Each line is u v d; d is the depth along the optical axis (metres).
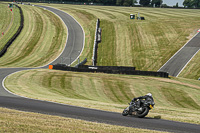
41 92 35.94
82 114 15.35
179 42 89.69
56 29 109.62
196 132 12.05
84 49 90.06
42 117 12.80
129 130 10.98
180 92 42.03
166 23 113.06
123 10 162.88
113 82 47.66
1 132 8.87
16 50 87.31
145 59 78.06
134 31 103.75
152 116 16.39
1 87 36.88
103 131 10.34
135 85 45.78
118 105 23.80
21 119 11.55
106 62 78.50
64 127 10.53
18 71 57.75
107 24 115.69
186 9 176.50
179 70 66.88
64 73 56.12
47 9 151.50
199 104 35.84
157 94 40.53
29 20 118.69
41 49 89.69
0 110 14.27
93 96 37.50
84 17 131.50
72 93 38.59
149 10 166.62
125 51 85.56
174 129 12.41
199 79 58.78
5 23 113.81
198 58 74.00
